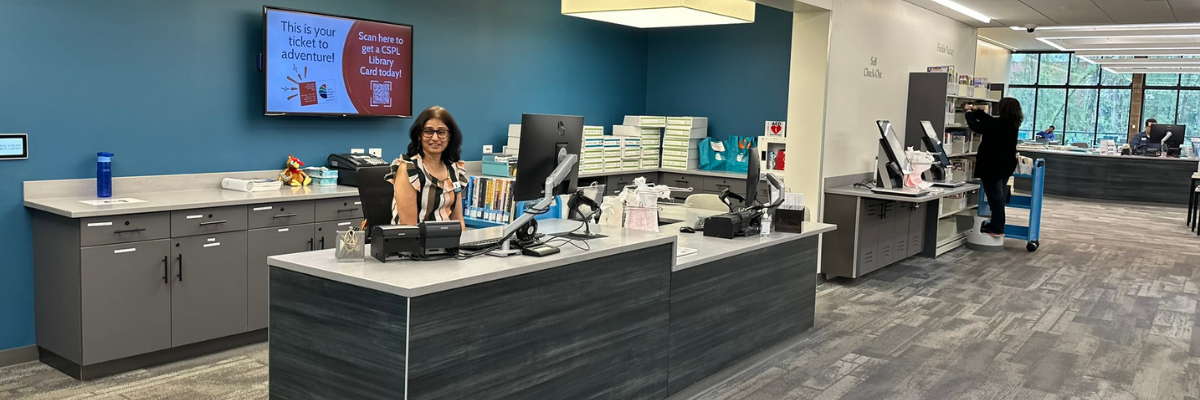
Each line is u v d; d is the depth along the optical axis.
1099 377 4.43
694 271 3.87
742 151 7.96
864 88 7.15
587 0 4.73
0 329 4.21
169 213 4.21
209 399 3.83
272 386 3.03
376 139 5.99
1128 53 13.76
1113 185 14.15
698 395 4.02
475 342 2.77
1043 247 8.83
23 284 4.27
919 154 6.93
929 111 7.89
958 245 8.73
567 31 7.64
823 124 6.55
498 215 5.28
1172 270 7.60
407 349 2.55
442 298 2.63
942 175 7.38
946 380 4.33
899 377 4.36
